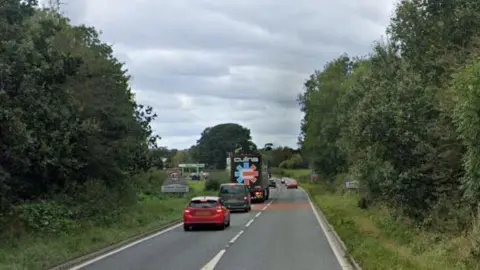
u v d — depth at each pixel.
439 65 26.22
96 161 29.50
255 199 53.50
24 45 19.38
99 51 34.78
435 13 31.31
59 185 26.52
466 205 20.14
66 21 32.97
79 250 16.98
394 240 20.30
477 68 15.46
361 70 60.72
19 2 20.22
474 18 27.80
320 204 44.62
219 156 157.38
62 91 23.12
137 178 41.22
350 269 13.90
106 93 30.88
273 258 16.05
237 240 21.30
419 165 23.23
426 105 23.36
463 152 22.09
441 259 14.66
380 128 23.52
